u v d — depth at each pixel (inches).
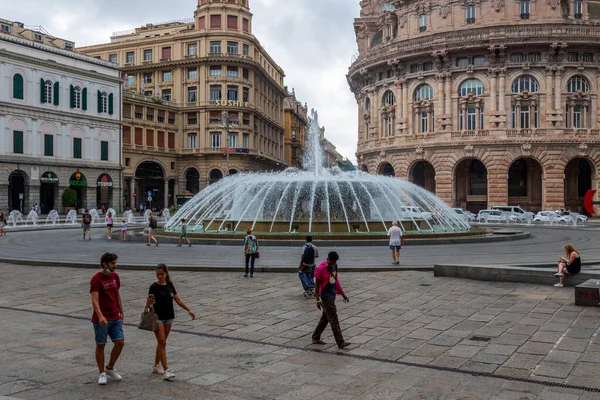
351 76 3036.4
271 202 1392.7
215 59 3442.4
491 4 2501.2
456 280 736.3
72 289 702.5
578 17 2497.5
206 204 1546.5
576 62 2453.2
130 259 955.3
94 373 370.3
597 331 467.8
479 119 2524.6
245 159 3550.7
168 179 3486.7
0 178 2439.7
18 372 371.6
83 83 2824.8
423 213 1565.0
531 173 2635.3
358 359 400.2
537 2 2468.0
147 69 3595.0
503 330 475.5
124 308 583.8
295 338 460.4
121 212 3029.0
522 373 364.5
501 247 1161.4
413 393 330.0
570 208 2640.3
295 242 1131.9
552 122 2448.3
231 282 740.0
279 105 4443.9
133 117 3245.6
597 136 2447.1
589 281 605.9
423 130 2657.5
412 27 2689.5
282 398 323.6
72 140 2770.7
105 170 2938.0
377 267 823.1
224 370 376.5
